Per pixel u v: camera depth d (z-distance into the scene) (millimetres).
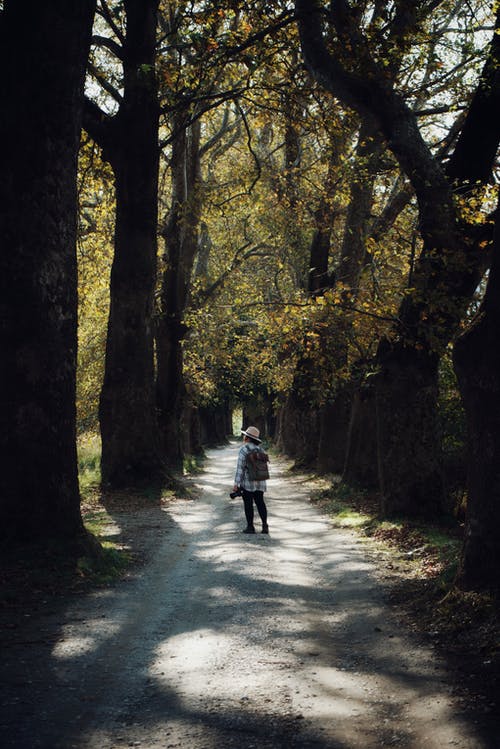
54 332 9727
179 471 30406
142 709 4949
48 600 8094
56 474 9789
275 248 32156
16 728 4562
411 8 14883
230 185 27766
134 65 19312
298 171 24797
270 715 4848
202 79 17266
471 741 4328
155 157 20141
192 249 32062
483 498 7137
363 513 16391
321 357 18078
